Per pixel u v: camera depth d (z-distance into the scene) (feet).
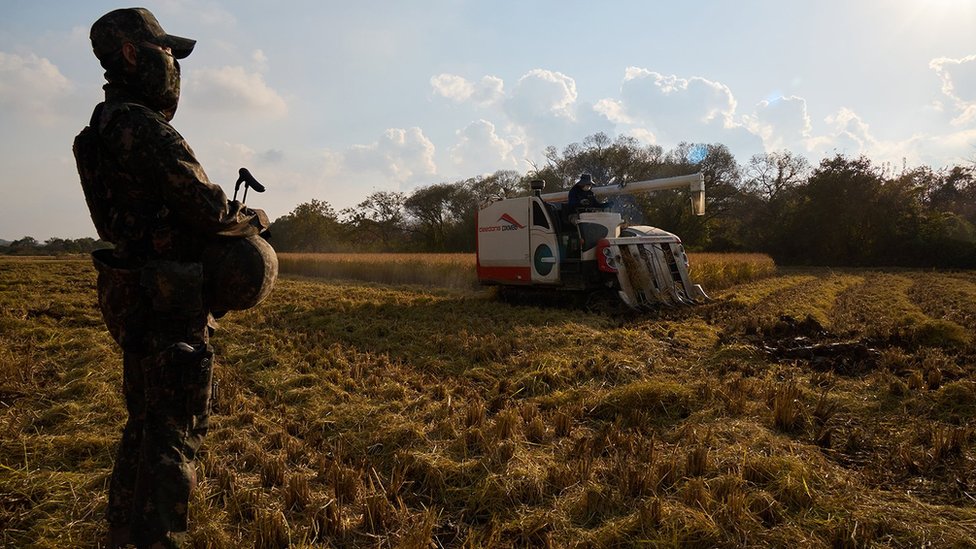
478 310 39.91
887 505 10.91
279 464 12.46
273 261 9.15
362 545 10.05
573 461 13.07
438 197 210.38
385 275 77.66
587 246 39.52
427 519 10.43
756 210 163.53
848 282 74.02
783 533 9.95
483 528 10.57
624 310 38.73
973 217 156.04
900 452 13.48
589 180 41.39
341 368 22.99
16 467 12.65
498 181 215.92
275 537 9.88
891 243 133.28
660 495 11.44
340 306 41.78
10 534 9.91
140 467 7.79
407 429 14.83
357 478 12.05
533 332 29.94
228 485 11.87
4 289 52.49
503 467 12.62
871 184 134.51
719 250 164.14
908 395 18.39
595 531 10.18
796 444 14.24
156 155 7.64
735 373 21.58
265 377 20.80
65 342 25.64
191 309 8.27
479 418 16.01
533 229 41.75
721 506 10.67
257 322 33.81
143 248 8.13
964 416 16.38
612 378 21.25
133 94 8.60
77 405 16.90
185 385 7.95
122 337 8.34
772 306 43.80
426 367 23.53
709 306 42.01
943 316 37.68
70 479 11.80
